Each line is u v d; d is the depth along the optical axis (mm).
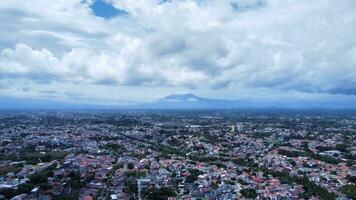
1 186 187375
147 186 192250
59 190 184375
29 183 192375
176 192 185000
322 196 178750
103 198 175375
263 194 178375
